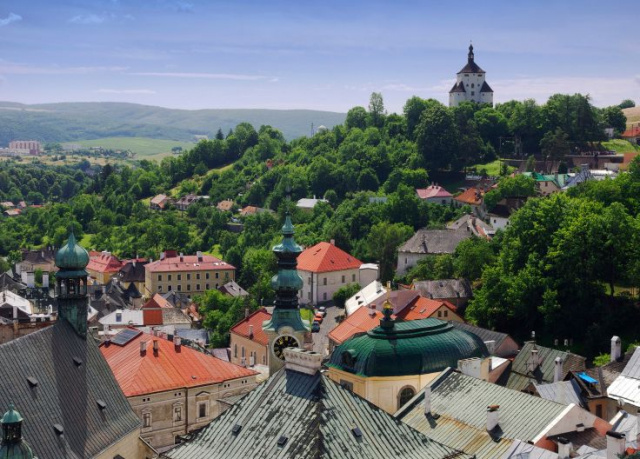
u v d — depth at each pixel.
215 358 135.62
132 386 123.44
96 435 83.12
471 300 188.25
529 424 78.88
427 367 96.12
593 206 184.12
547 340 165.38
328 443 61.81
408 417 85.75
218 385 130.75
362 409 65.62
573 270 165.50
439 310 176.88
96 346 92.38
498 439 78.06
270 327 94.62
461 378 88.38
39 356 83.12
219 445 65.56
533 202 195.88
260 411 66.50
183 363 131.38
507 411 81.44
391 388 95.25
